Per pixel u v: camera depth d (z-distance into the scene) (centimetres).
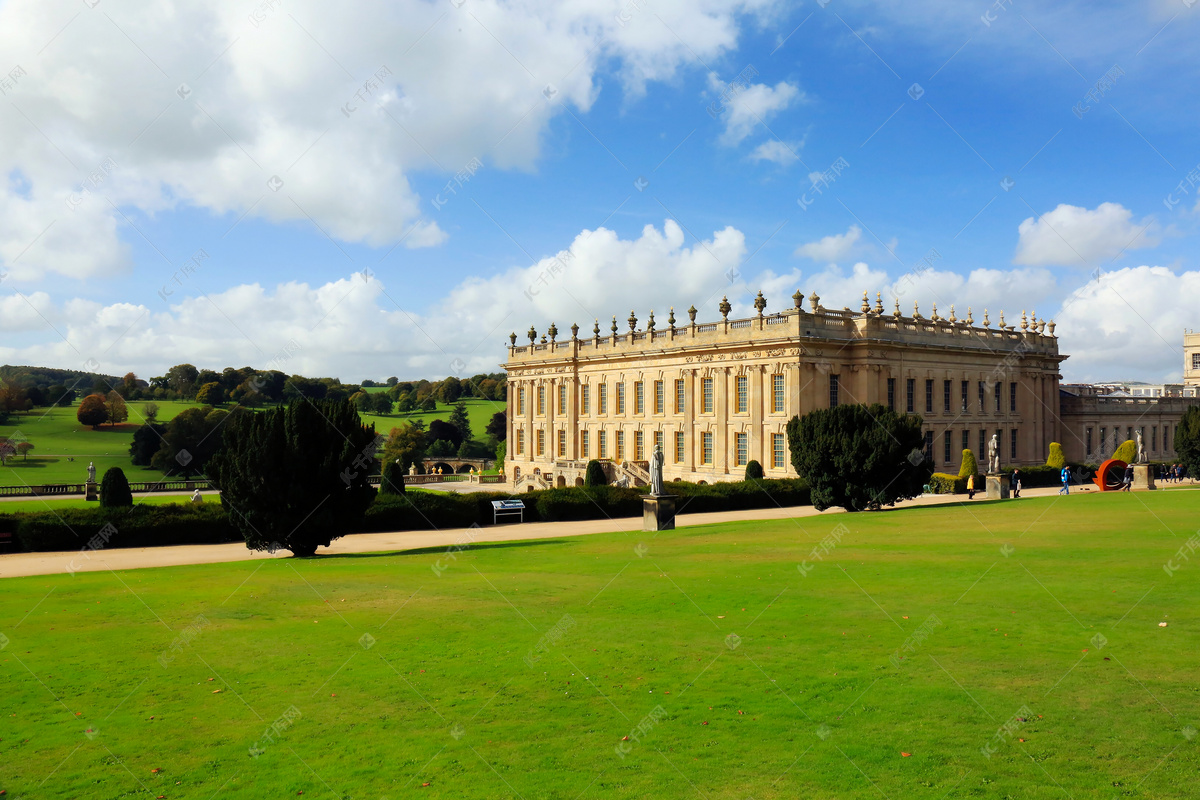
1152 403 10656
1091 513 4109
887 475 4866
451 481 11038
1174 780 1059
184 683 1530
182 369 12519
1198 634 1658
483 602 2181
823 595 2145
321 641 1800
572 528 4697
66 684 1530
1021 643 1631
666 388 7956
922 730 1234
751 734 1246
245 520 3484
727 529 4091
